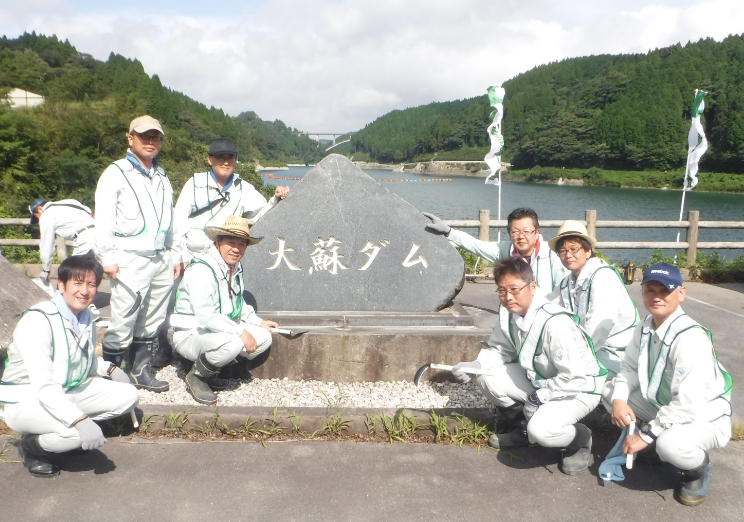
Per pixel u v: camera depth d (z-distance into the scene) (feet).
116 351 11.19
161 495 8.05
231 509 7.77
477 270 23.40
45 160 66.28
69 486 8.21
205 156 95.81
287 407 10.43
